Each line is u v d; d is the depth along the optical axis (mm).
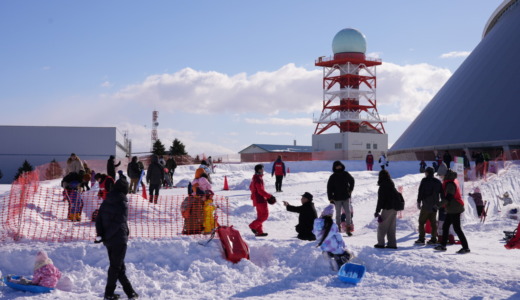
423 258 10242
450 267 9359
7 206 14633
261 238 12609
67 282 9242
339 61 77312
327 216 9945
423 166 37625
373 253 10578
